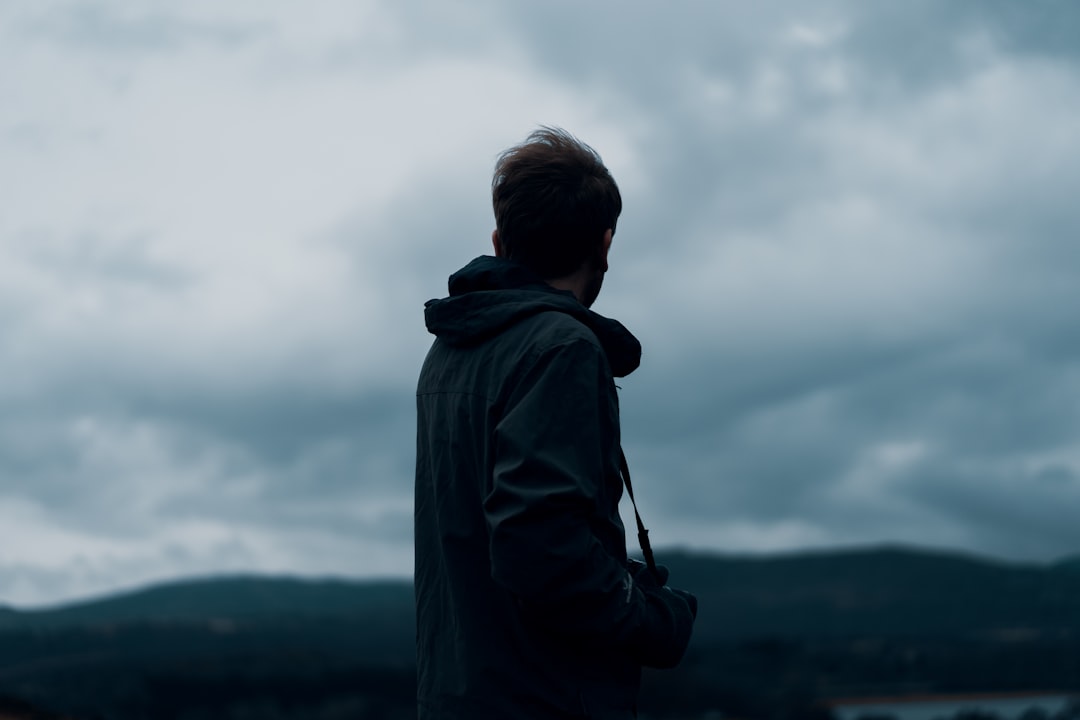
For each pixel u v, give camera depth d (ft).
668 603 7.21
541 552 6.37
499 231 8.21
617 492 7.21
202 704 117.91
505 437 6.68
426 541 7.81
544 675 6.89
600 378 6.94
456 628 7.24
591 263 8.14
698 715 134.00
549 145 8.09
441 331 7.72
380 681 130.82
